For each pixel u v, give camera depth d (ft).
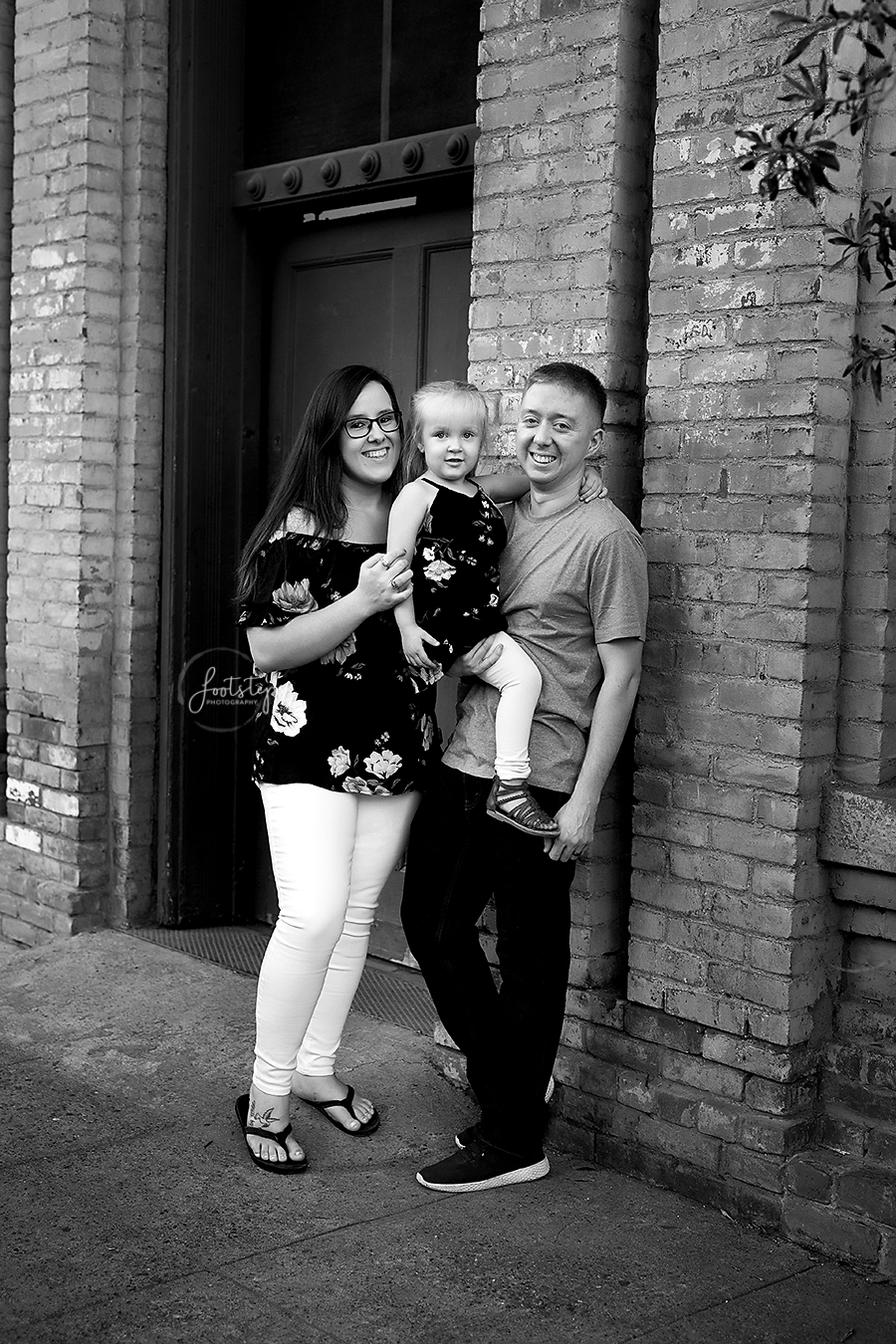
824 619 11.21
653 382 11.94
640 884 12.15
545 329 12.92
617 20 12.26
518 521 11.76
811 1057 11.41
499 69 13.16
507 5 13.05
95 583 18.28
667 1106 11.83
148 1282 10.07
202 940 18.12
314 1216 11.13
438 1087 13.58
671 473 11.85
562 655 11.32
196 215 17.80
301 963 11.48
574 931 12.73
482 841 11.59
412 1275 10.28
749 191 11.27
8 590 19.56
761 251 11.21
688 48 11.62
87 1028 14.94
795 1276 10.49
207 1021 15.15
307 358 18.10
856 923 11.44
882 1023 11.33
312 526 11.41
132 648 18.25
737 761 11.48
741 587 11.40
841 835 11.17
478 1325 9.68
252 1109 11.98
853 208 11.03
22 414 19.04
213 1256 10.46
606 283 12.43
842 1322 9.88
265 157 17.94
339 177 16.62
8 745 19.80
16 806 19.60
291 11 17.53
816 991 11.43
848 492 11.33
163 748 18.33
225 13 17.80
